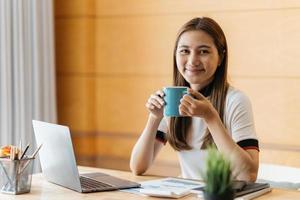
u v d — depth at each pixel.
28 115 4.02
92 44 4.29
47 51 4.16
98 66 4.29
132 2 4.11
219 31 2.44
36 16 4.04
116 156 4.27
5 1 3.80
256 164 2.32
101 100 4.31
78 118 4.32
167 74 3.99
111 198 2.01
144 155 2.51
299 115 3.53
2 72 3.81
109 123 4.29
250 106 2.49
